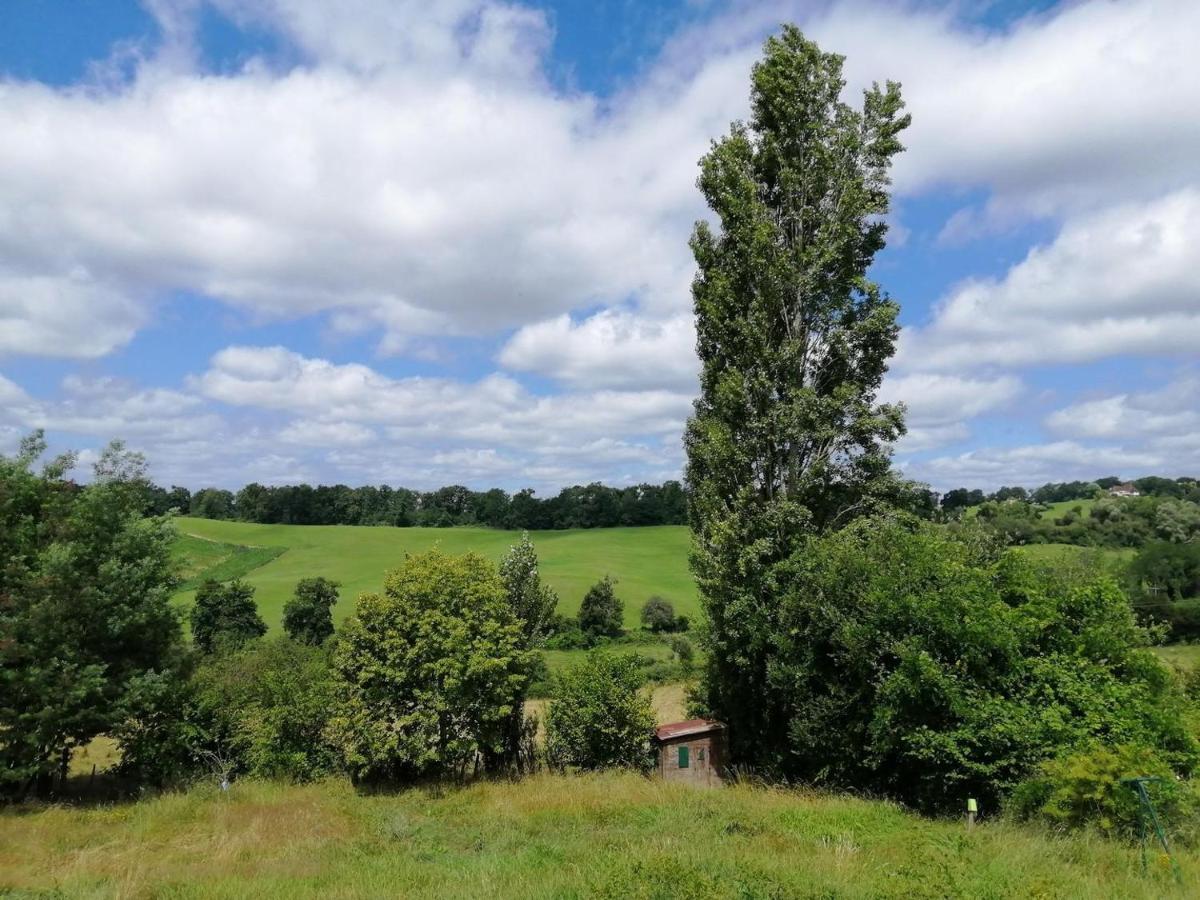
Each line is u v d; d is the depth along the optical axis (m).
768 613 18.78
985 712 13.74
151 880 10.53
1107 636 14.63
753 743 20.61
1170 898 8.25
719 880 8.39
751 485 20.61
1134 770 11.12
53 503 19.86
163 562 20.64
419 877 10.24
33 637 17.75
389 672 20.03
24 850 12.92
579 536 115.62
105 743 27.89
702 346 22.23
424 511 133.38
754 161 21.92
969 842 10.64
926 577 15.91
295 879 10.41
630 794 16.92
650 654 57.19
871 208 20.66
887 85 21.11
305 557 98.75
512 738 22.42
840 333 20.56
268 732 21.28
